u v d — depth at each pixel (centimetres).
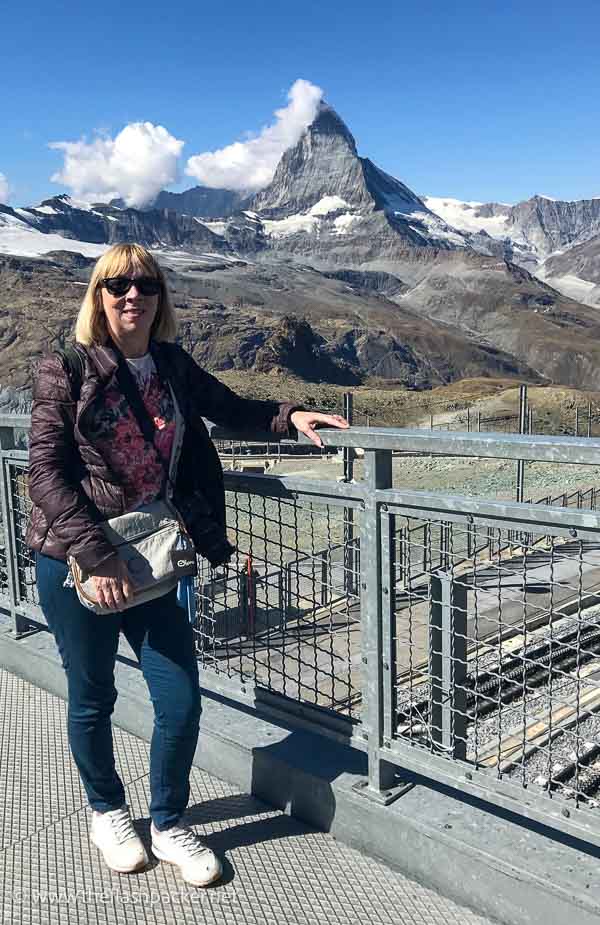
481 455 206
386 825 244
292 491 271
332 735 267
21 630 401
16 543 390
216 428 269
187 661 242
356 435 234
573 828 210
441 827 234
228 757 294
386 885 238
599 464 185
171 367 233
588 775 489
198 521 236
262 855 253
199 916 227
